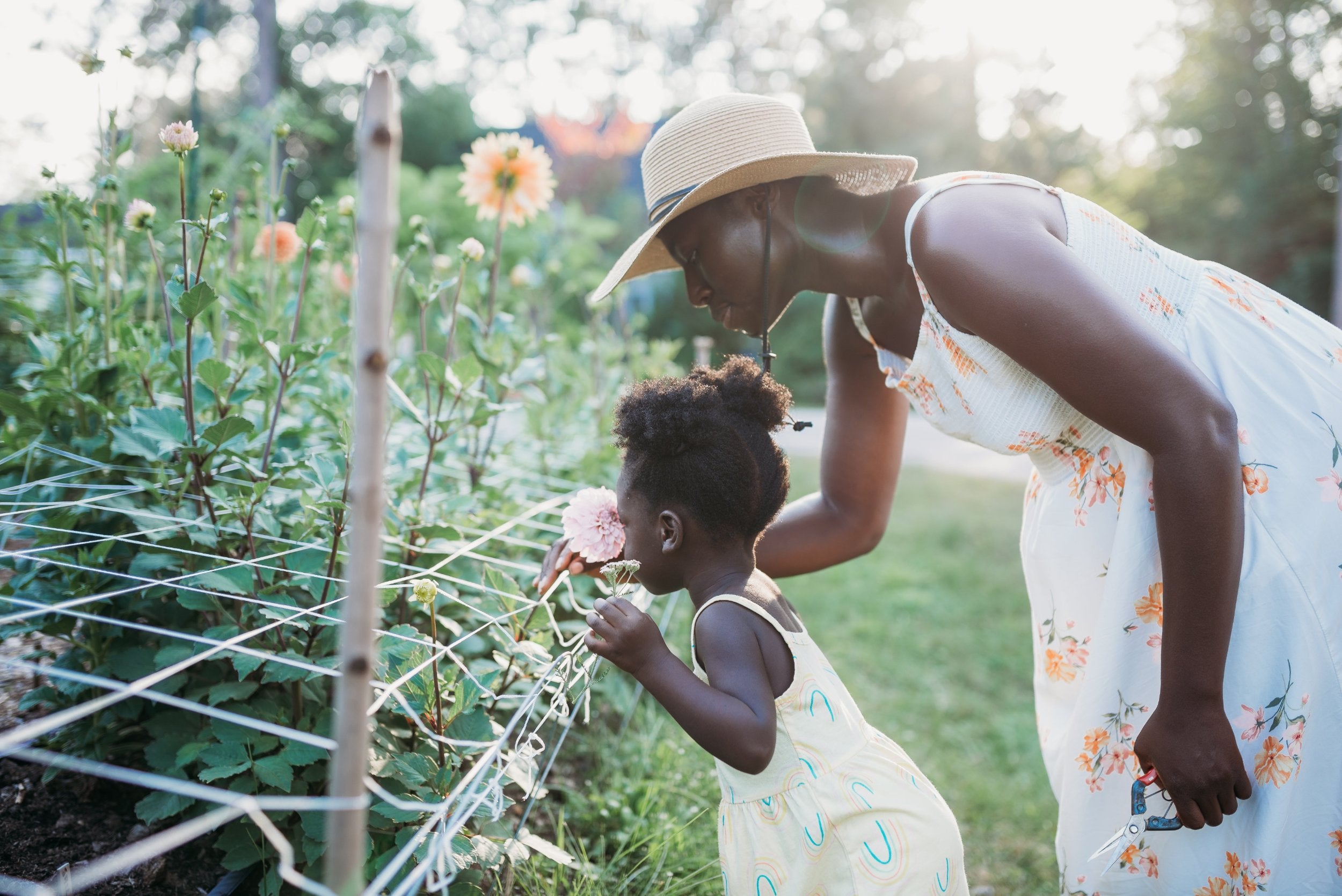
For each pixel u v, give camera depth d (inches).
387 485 73.7
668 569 57.0
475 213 245.8
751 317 61.9
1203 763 46.6
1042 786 108.1
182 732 60.0
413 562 71.1
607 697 94.7
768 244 57.6
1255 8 714.8
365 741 29.1
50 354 73.6
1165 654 47.3
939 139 740.0
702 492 54.8
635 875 72.7
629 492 57.1
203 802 56.4
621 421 56.7
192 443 62.5
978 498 276.4
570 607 87.0
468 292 116.0
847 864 50.4
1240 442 49.9
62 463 70.0
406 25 687.7
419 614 71.1
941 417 56.8
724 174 54.9
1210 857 49.8
